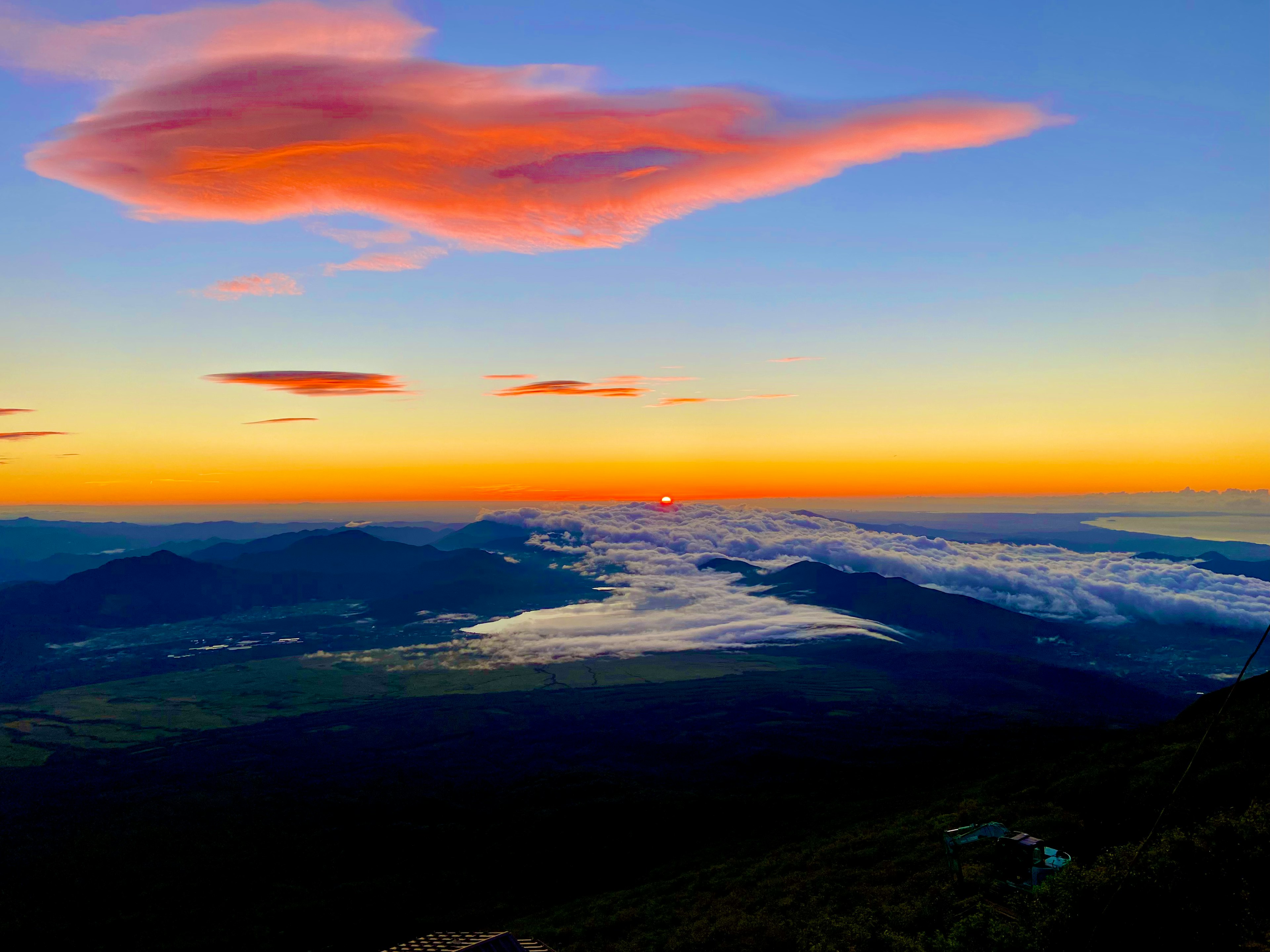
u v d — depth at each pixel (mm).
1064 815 41000
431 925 75688
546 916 65938
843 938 33156
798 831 81688
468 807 130875
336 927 76625
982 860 36969
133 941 78438
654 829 103750
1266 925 22672
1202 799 35688
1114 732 162875
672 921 46938
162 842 113250
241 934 75750
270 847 110312
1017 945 25891
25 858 108625
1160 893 24578
